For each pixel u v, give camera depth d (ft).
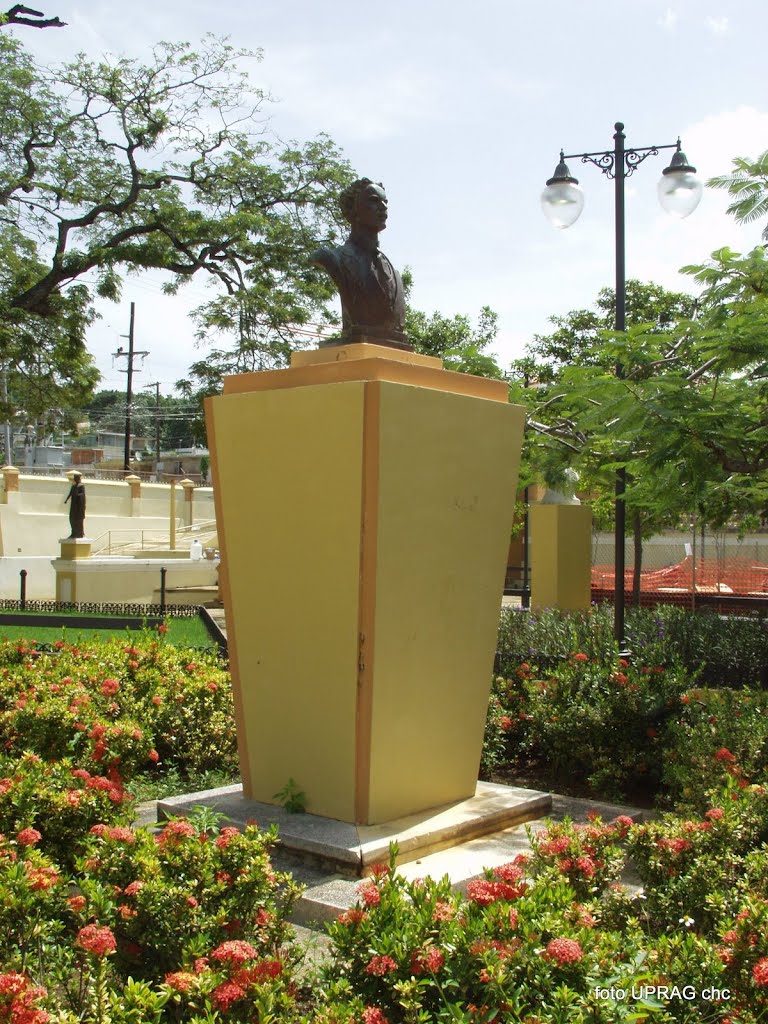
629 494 26.99
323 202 53.62
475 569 17.39
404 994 8.34
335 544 15.92
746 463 22.29
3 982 8.15
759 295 24.68
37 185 50.57
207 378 53.06
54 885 10.80
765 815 12.90
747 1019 8.40
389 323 17.52
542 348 59.00
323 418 15.97
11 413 54.60
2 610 59.31
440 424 16.38
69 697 20.29
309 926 13.16
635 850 12.33
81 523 68.13
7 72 48.44
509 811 17.28
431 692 16.72
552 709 21.94
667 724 20.54
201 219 52.06
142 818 18.16
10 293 50.85
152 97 50.83
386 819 16.14
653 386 22.57
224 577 17.87
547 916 9.07
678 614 36.04
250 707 17.56
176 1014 9.04
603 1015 7.81
